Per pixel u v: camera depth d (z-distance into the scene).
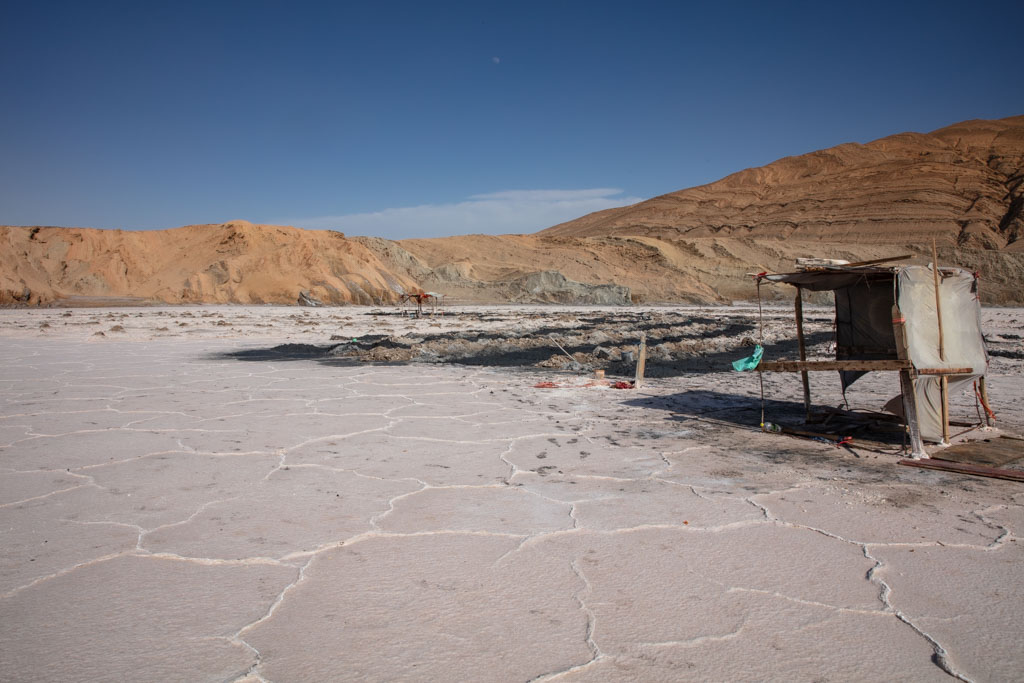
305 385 11.98
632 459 6.41
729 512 4.81
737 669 2.81
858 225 131.75
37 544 4.23
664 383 12.30
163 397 10.47
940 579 3.67
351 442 7.19
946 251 98.69
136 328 30.08
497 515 4.77
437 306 76.06
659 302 90.62
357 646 3.01
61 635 3.12
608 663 2.86
